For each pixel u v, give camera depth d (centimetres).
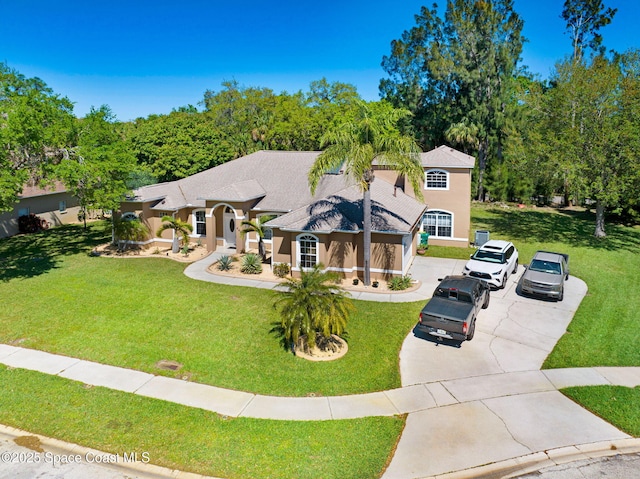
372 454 1051
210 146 4397
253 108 6391
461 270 2491
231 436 1103
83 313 1831
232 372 1402
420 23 5372
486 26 4794
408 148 2055
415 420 1180
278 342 1597
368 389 1323
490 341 1628
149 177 3984
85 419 1166
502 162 5169
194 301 1977
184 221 3041
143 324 1734
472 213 4441
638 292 2153
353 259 2311
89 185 2473
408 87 5600
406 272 2428
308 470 995
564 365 1462
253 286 2203
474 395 1295
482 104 4903
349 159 2017
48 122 2494
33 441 1091
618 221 4016
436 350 1559
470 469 1010
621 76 3219
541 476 993
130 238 2873
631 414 1204
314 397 1279
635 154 2936
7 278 2283
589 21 5666
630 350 1562
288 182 2967
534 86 4069
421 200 2105
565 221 4022
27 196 3419
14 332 1655
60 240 3228
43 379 1348
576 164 3058
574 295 2106
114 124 2919
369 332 1686
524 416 1198
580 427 1156
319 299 1451
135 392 1290
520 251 2952
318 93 6188
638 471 1008
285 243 2411
